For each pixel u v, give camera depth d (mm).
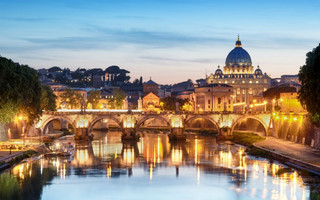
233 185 104438
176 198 94875
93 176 115938
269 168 123875
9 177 113125
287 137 186375
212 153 161125
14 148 152625
